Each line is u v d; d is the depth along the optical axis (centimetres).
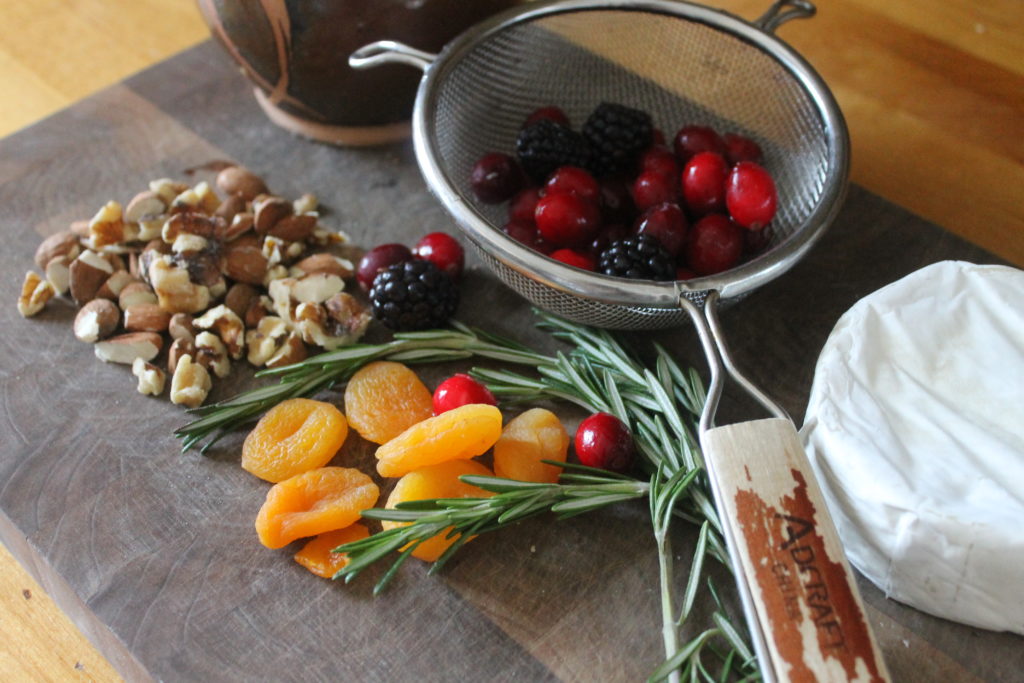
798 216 49
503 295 49
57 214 51
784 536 37
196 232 48
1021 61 57
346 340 47
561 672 39
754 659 38
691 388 44
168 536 42
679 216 46
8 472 43
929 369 41
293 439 43
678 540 42
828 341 43
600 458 42
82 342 47
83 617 41
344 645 40
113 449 44
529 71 52
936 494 38
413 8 48
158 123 55
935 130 54
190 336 46
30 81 58
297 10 48
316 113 53
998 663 39
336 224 51
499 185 49
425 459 41
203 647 39
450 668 39
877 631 40
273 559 41
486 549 42
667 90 53
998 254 50
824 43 58
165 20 61
